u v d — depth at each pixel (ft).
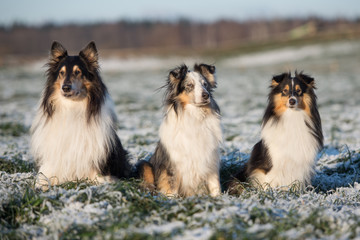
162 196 19.49
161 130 22.22
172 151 21.34
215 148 21.76
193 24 448.65
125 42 387.75
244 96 80.84
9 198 17.11
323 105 63.67
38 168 22.27
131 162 27.48
